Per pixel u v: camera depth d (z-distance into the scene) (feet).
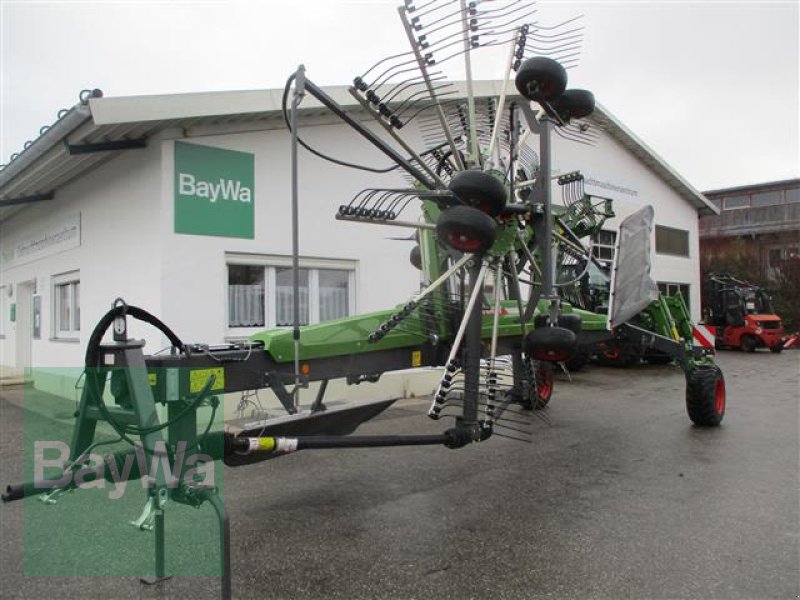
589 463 18.99
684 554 12.14
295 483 17.10
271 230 26.78
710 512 14.51
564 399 32.07
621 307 21.59
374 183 30.04
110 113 21.47
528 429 24.12
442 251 15.84
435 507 15.03
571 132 20.77
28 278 37.52
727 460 19.25
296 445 11.28
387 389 30.09
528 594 10.58
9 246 41.27
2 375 38.73
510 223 14.11
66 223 31.55
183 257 24.23
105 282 27.71
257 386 12.61
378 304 30.66
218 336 25.03
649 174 61.57
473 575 11.32
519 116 16.53
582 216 23.71
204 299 24.73
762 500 15.34
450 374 13.20
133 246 25.49
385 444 12.17
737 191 104.78
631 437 22.67
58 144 24.56
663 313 25.20
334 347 13.92
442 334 15.84
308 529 13.62
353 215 13.24
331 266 29.12
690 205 69.92
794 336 69.56
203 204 24.76
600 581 11.03
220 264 25.20
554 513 14.53
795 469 18.20
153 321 10.82
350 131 29.27
